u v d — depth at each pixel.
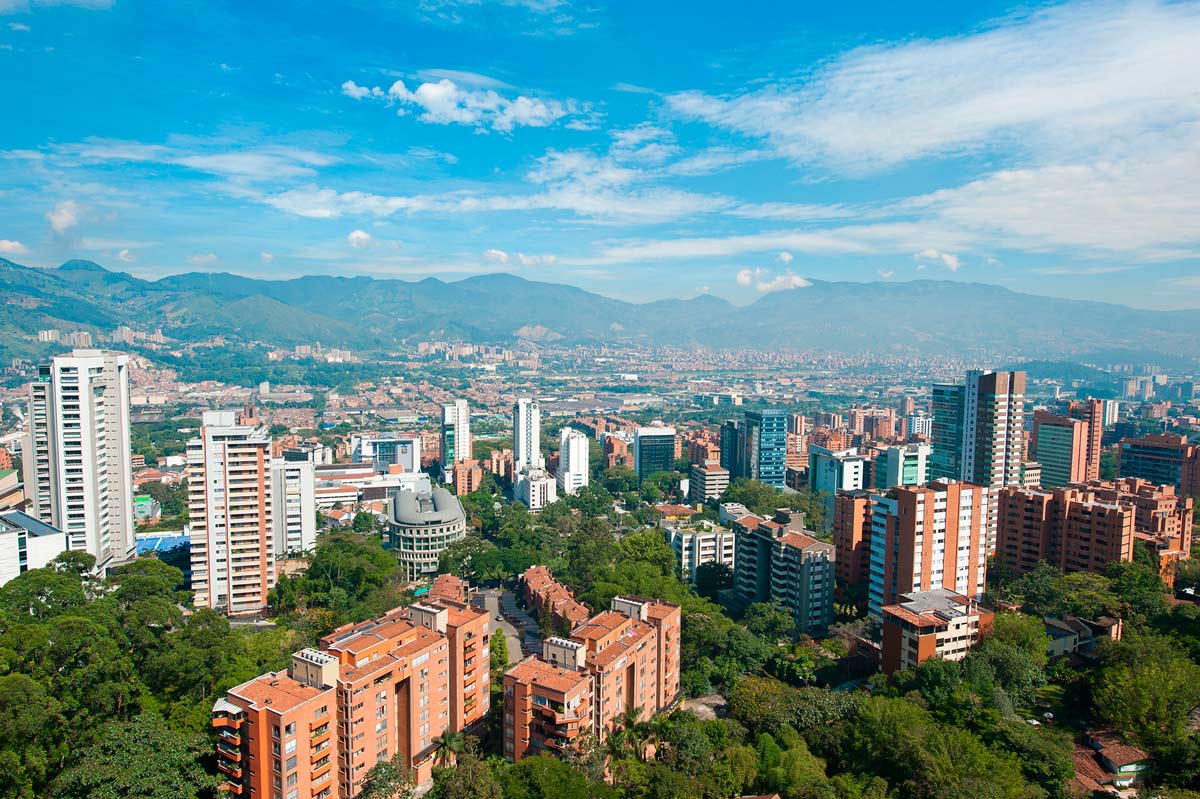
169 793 133.00
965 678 180.25
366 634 164.75
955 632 193.25
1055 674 192.25
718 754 162.62
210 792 144.00
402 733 163.75
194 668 178.25
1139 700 158.88
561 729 156.50
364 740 152.38
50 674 161.75
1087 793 147.75
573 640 175.50
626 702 179.88
